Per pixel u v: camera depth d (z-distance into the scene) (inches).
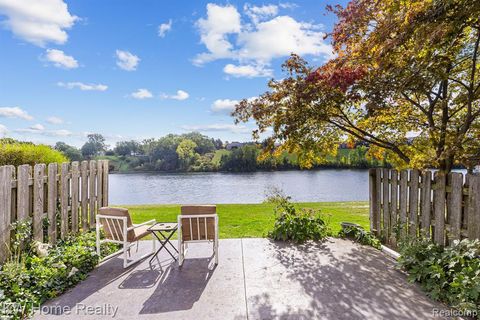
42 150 215.6
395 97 177.5
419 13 133.3
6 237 136.2
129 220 158.6
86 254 151.4
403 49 160.7
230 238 209.5
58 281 126.9
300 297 118.0
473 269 111.2
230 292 123.5
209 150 1964.8
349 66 181.6
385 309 107.0
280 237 200.4
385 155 241.3
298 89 189.5
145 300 116.6
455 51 151.9
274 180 1125.7
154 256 169.3
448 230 144.1
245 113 219.5
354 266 151.7
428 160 163.2
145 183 1182.9
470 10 120.6
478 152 159.6
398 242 170.2
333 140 231.6
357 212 323.6
